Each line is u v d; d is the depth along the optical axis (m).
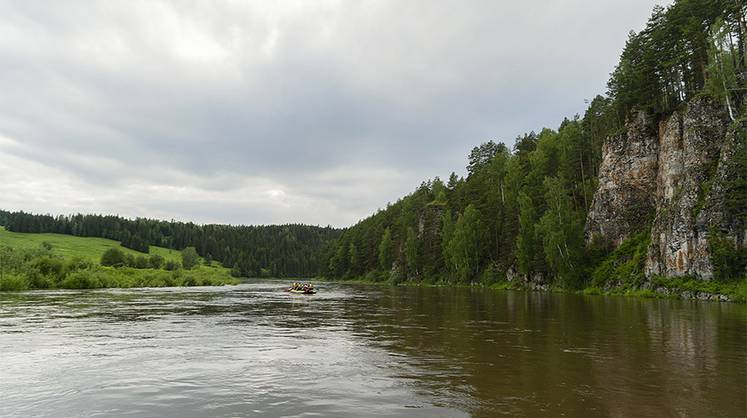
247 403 12.81
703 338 24.06
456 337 25.11
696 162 59.97
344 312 41.03
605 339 24.02
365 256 177.50
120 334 26.44
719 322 31.00
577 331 27.14
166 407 12.46
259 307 46.69
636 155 74.31
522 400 13.05
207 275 128.62
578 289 74.50
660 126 70.69
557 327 29.16
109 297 59.84
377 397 13.41
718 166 56.91
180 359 19.08
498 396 13.46
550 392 13.85
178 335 26.14
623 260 70.56
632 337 24.62
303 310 43.25
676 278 58.09
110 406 12.58
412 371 16.78
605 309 42.00
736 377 15.62
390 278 146.88
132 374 16.38
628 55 76.31
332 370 16.98
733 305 45.62
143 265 130.38
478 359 18.92
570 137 96.06
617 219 75.44
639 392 13.79
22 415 11.83
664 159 66.00
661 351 20.42
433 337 25.17
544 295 68.88
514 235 102.75
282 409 12.27
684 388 14.22
